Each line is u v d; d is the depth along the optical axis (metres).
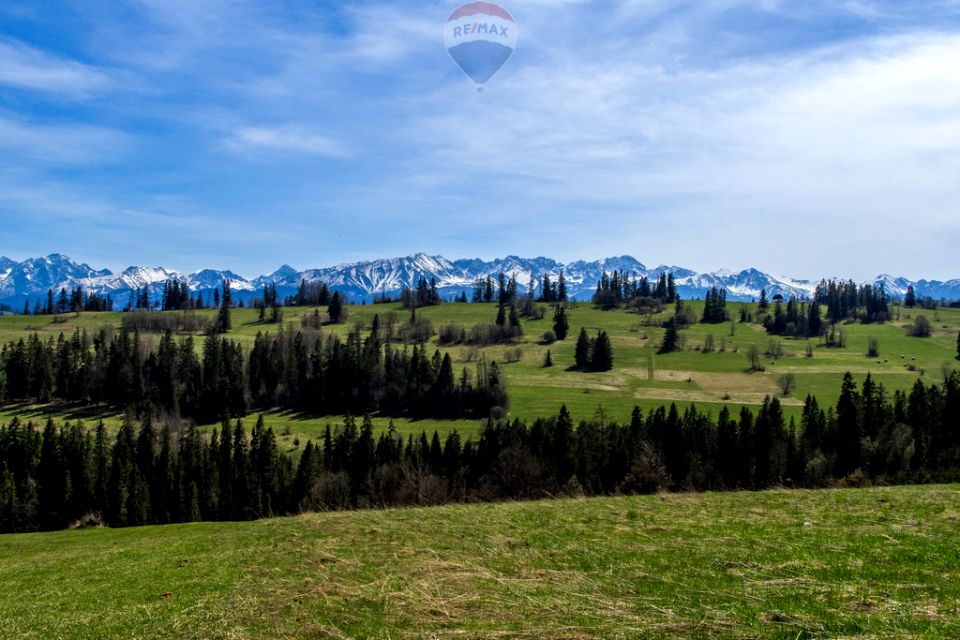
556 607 11.38
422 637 10.27
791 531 16.39
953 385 76.25
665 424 87.81
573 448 74.38
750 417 85.88
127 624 12.55
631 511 20.45
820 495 22.22
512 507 23.17
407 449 85.62
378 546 17.45
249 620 11.82
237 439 89.81
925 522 16.59
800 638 9.24
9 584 19.38
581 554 15.23
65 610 14.78
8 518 77.25
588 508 21.80
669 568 13.59
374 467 81.81
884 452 73.44
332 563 15.84
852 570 12.57
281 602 12.78
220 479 83.12
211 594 14.14
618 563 14.21
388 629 10.77
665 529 17.48
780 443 80.12
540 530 18.28
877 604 10.48
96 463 83.62
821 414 90.81
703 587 12.05
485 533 18.27
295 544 19.02
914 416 82.56
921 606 10.25
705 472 76.56
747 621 10.09
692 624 10.09
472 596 12.28
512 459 66.06
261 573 15.66
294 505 78.88
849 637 9.06
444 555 15.79
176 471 82.50
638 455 70.12
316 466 81.50
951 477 41.69
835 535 15.65
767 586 11.88
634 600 11.55
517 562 14.78
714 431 88.31
